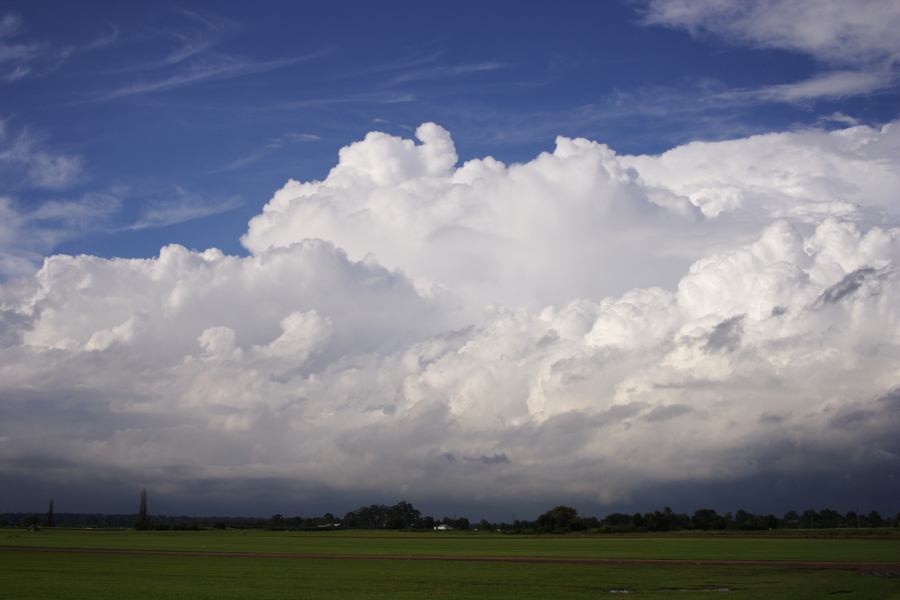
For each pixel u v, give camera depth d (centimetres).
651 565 10394
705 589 7138
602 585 7594
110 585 7594
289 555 13212
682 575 8688
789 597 6353
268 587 7425
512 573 9094
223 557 12475
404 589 7238
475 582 7969
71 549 15000
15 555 12838
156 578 8381
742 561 10994
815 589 6981
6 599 6425
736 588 7175
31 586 7494
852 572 8869
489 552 14662
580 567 10075
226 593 6888
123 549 15112
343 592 6975
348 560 11706
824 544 17875
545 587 7406
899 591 6781
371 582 7925
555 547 17375
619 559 11850
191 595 6719
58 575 8775
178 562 11112
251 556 12838
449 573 9138
